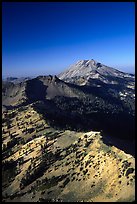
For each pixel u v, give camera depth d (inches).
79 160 6225.4
